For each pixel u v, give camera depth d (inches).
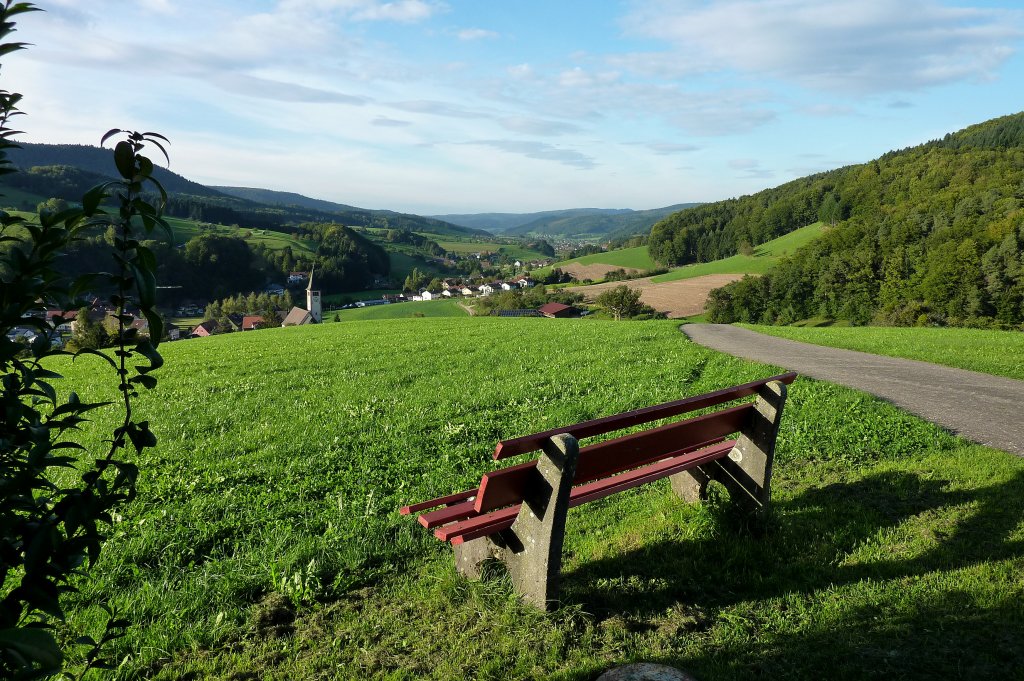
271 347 955.3
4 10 65.1
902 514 220.1
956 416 378.0
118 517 249.4
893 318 3137.3
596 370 593.9
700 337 919.0
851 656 141.1
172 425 435.8
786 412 386.6
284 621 172.9
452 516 167.6
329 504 270.8
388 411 454.3
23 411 68.0
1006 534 194.9
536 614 160.1
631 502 250.1
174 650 157.0
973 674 131.4
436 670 142.9
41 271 66.6
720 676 136.3
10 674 63.4
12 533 68.4
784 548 197.6
